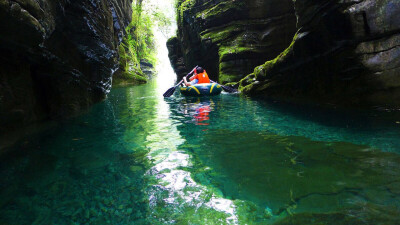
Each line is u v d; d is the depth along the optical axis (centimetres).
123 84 1664
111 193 205
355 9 454
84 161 276
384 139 295
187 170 247
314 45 548
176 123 459
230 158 272
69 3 433
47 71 436
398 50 407
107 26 624
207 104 681
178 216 171
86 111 597
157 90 1283
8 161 276
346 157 251
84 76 588
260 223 158
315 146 290
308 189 195
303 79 612
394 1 401
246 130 384
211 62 1327
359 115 423
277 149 291
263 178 220
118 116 537
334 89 526
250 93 827
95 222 167
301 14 563
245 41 1072
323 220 155
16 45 307
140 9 2283
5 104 317
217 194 198
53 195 204
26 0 265
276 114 490
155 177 234
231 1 1118
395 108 418
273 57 1044
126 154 298
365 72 460
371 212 160
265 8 1041
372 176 208
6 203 193
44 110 438
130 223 165
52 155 294
